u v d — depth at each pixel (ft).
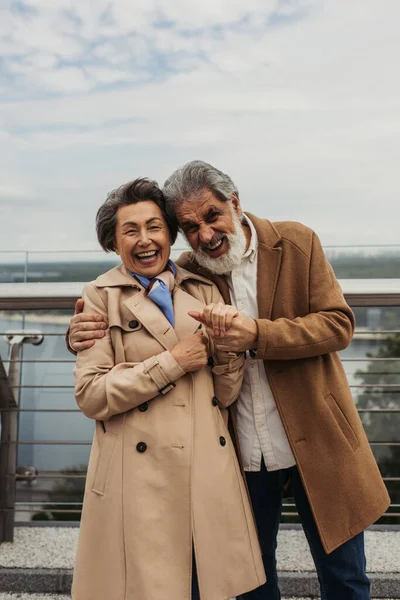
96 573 5.55
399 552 8.96
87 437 9.96
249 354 6.02
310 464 5.97
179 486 5.52
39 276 10.64
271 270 6.15
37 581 8.47
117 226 5.85
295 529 9.93
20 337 9.73
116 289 5.95
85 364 5.76
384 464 9.72
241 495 5.87
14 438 9.54
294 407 6.05
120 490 5.54
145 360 5.59
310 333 5.78
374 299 9.32
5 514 9.50
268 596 6.58
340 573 6.08
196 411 5.74
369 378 9.97
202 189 5.75
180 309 5.92
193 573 5.77
